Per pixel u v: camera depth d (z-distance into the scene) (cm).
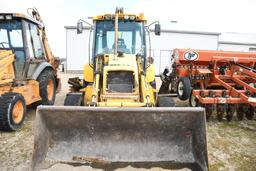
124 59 481
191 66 711
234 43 2438
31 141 472
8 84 564
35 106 701
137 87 441
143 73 466
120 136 344
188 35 2033
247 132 552
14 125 515
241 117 625
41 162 325
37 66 646
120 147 343
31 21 641
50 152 339
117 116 331
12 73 583
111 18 567
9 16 590
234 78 680
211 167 393
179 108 327
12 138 486
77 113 328
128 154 340
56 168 325
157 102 509
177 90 708
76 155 339
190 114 329
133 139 345
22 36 601
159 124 338
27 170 369
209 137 516
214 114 678
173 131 343
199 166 326
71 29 1906
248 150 458
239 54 730
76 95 495
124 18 566
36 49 675
